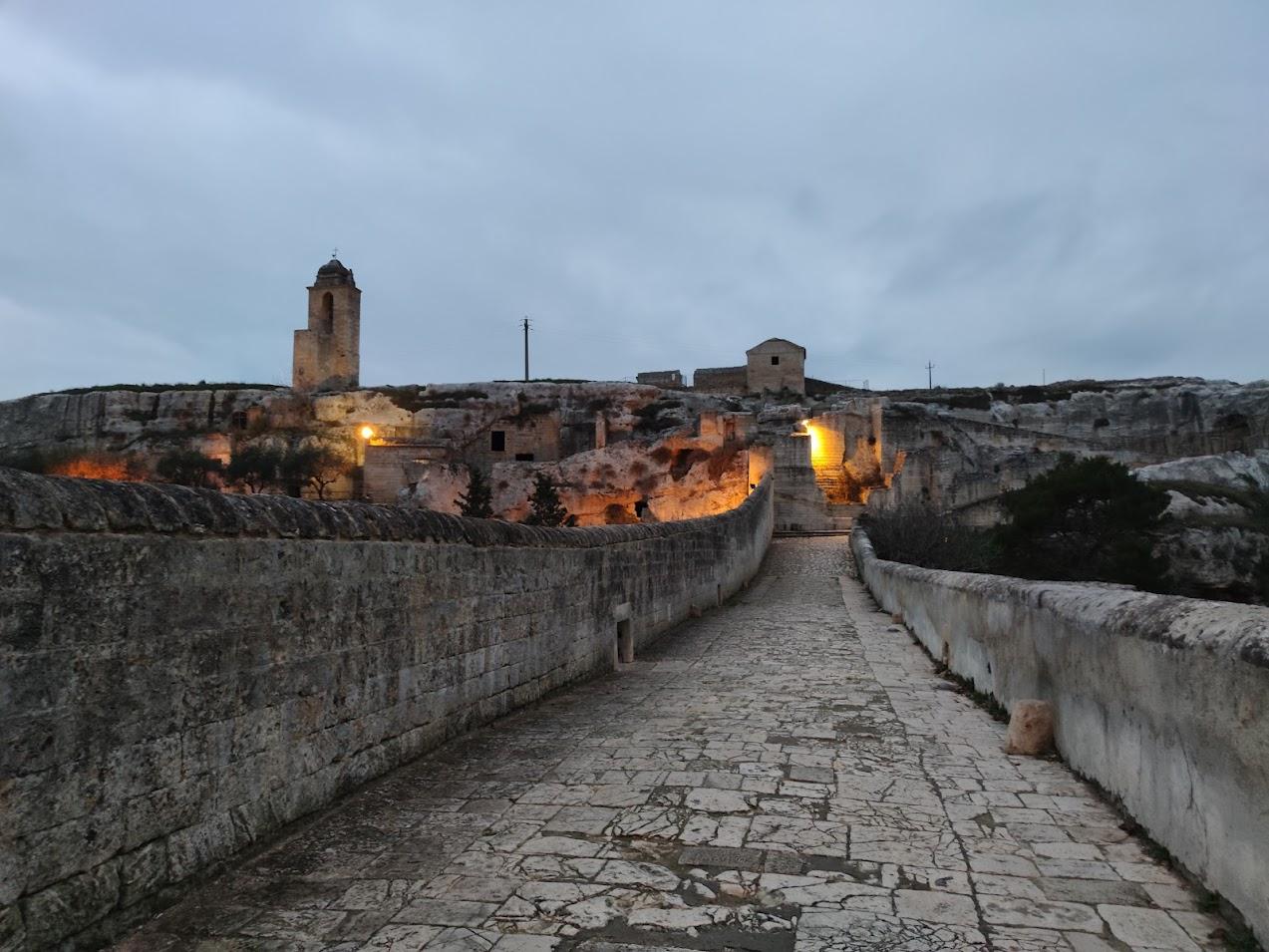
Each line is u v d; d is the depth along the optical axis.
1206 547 35.81
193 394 65.88
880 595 19.58
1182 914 3.83
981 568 29.89
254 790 4.75
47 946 3.39
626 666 11.74
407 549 6.56
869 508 41.81
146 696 3.98
